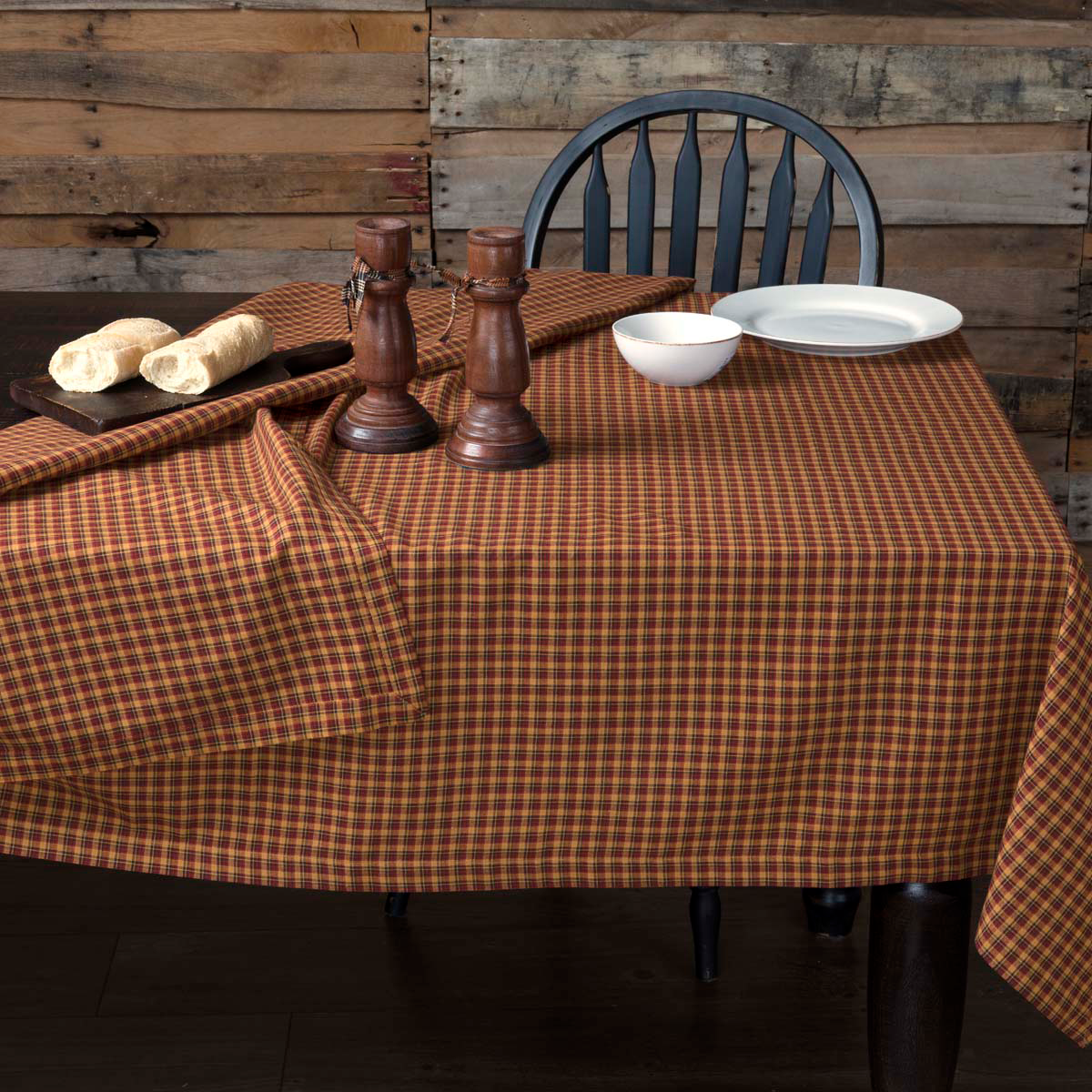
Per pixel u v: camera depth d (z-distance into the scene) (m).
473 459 1.16
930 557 1.00
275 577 0.99
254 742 1.04
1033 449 2.94
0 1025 1.61
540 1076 1.54
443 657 1.04
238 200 2.71
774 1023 1.62
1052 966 1.07
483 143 2.69
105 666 1.02
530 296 1.67
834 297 1.64
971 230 2.77
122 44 2.58
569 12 2.59
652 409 1.31
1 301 1.70
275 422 1.19
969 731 1.06
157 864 1.11
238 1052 1.57
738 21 2.60
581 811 1.09
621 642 1.03
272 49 2.60
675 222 2.02
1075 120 2.68
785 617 1.02
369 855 1.10
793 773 1.08
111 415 1.21
